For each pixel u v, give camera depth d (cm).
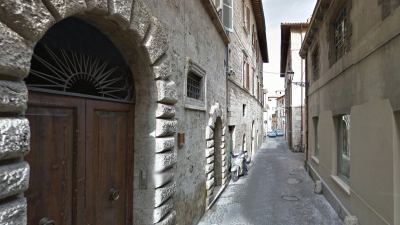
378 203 432
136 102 367
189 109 538
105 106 315
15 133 175
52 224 235
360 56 509
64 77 263
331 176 750
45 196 232
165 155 374
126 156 357
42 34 197
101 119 310
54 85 248
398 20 360
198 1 604
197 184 599
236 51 1172
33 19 188
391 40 384
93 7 250
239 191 889
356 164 543
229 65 1010
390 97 388
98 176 303
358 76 529
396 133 378
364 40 488
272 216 651
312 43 1097
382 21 412
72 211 263
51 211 238
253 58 1803
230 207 718
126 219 355
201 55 630
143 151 364
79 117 274
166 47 385
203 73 648
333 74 726
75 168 267
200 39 622
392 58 381
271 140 3772
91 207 290
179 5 476
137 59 347
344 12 657
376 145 439
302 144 2059
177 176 457
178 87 468
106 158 317
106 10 267
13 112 180
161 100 369
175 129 409
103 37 320
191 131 553
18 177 177
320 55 927
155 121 365
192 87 604
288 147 2469
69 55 273
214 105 763
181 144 462
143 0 337
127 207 356
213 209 700
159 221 365
